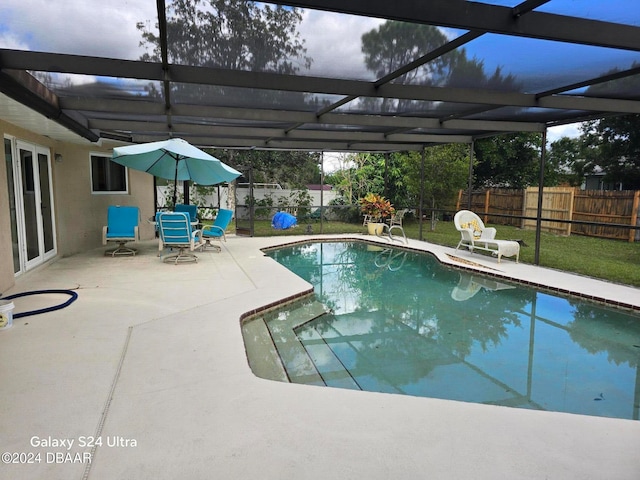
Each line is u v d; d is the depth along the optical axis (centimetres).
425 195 1429
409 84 492
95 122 743
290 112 660
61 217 778
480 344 433
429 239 1196
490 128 774
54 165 752
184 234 755
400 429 241
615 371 371
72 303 476
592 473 204
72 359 325
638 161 1298
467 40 343
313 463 208
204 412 254
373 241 1144
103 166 912
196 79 416
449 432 239
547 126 780
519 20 298
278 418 250
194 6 295
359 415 256
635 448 227
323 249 1064
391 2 269
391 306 565
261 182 1441
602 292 587
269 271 685
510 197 1360
